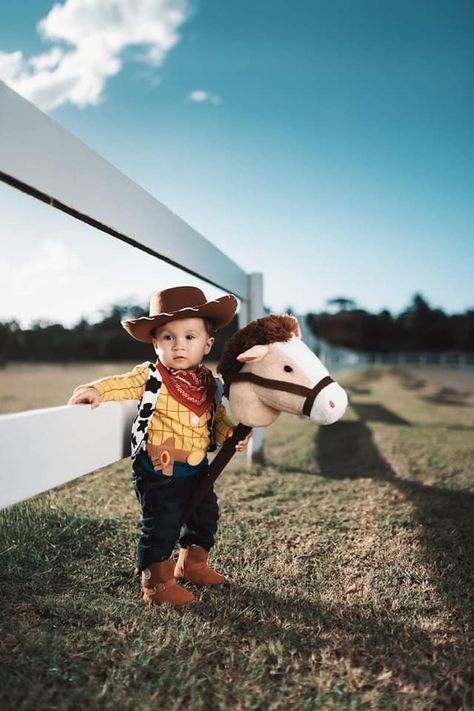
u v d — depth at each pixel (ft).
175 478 6.61
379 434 20.29
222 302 6.71
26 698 4.60
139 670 5.05
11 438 4.91
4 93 4.64
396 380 63.10
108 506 10.14
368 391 44.70
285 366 6.42
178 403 6.72
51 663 5.09
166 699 4.70
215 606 6.35
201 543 7.06
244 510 10.39
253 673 5.01
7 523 8.57
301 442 18.92
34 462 5.22
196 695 4.73
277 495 11.62
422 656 5.44
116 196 6.54
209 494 7.15
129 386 6.62
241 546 8.40
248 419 6.67
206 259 10.30
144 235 7.28
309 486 12.45
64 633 5.66
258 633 5.74
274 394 6.43
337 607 6.45
